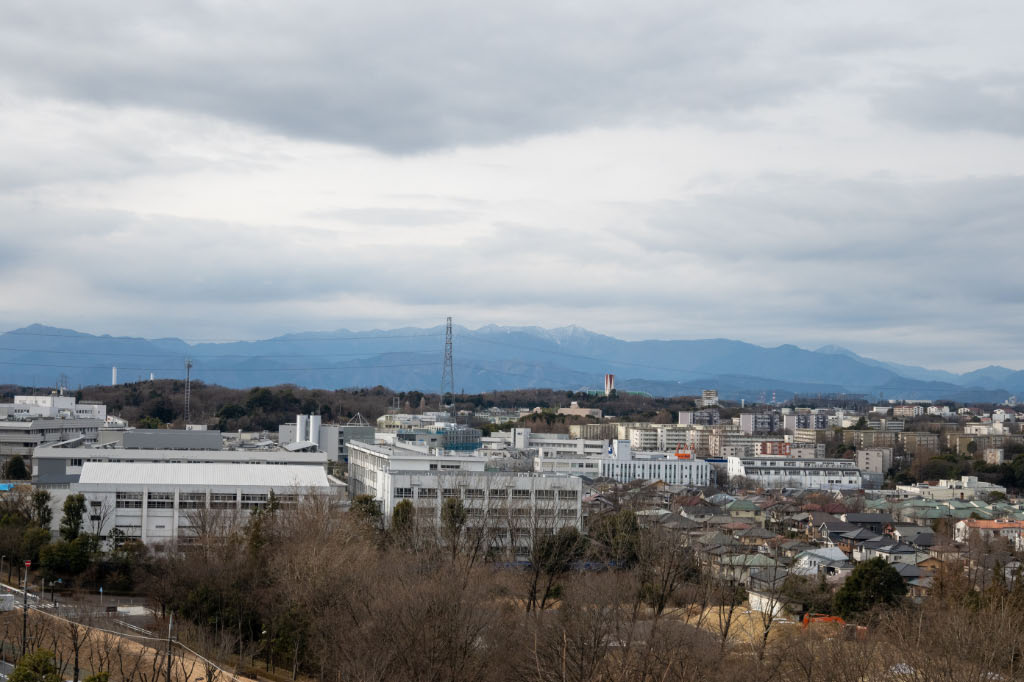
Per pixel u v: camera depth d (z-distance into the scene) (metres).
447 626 128.88
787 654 133.62
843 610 173.00
